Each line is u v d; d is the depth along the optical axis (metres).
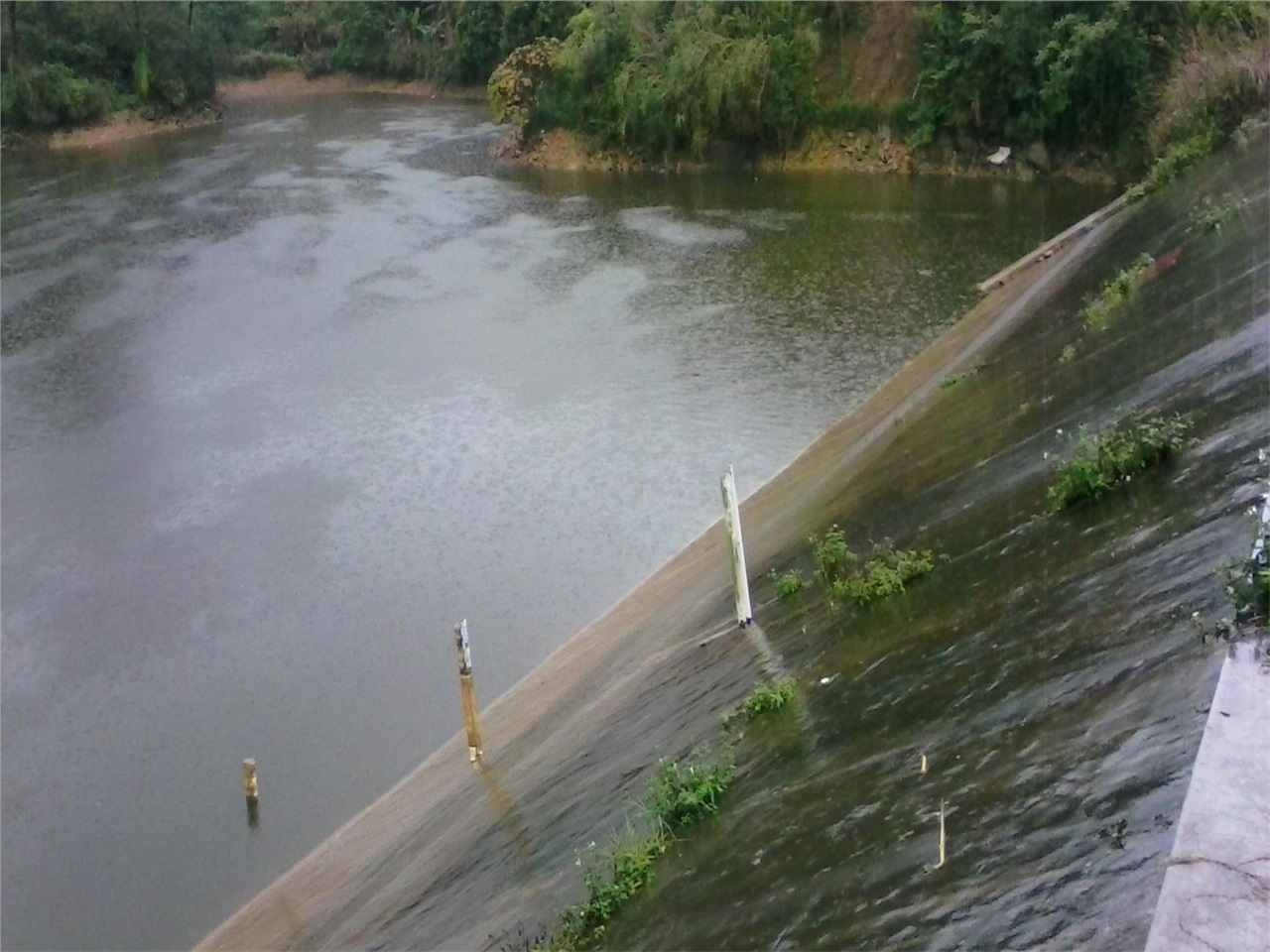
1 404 26.94
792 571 15.15
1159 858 6.05
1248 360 13.41
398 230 42.28
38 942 12.59
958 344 25.00
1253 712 6.14
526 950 9.55
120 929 12.66
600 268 36.06
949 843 7.54
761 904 8.32
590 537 19.48
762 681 12.27
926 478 16.44
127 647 17.55
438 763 14.18
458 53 75.88
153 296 35.19
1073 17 42.81
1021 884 6.68
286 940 11.73
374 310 32.75
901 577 12.82
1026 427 16.09
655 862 10.01
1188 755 6.69
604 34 52.69
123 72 68.44
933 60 46.44
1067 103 42.50
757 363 26.80
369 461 22.98
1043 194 41.41
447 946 10.31
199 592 18.80
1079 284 24.20
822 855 8.47
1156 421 12.73
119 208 47.31
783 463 21.34
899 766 8.95
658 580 17.48
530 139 54.72
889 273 33.19
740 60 49.25
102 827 14.18
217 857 13.55
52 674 17.06
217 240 41.69
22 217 46.19
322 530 20.44
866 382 25.06
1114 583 9.72
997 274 31.61
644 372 26.72
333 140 62.28
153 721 15.95
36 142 63.69
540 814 11.88
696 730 11.93
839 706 10.77
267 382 27.62
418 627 17.45
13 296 35.50
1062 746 7.76
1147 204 28.50
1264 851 5.03
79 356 30.02
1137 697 7.73
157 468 23.25
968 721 8.98
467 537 19.81
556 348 28.83
